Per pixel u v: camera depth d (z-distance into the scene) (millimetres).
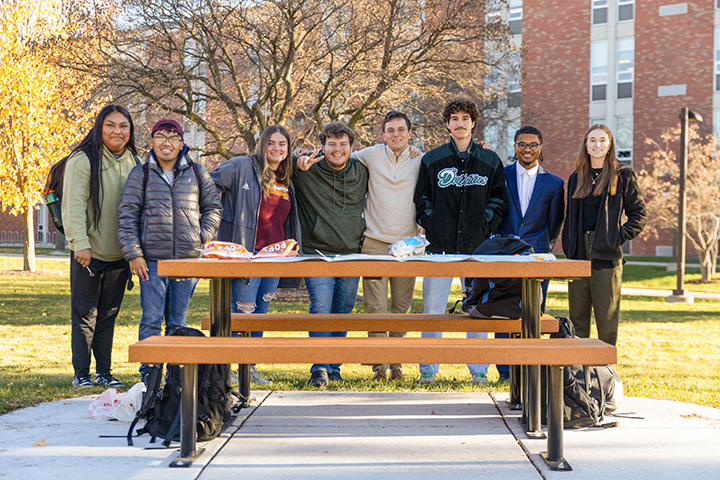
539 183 5316
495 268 3193
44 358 6898
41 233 44438
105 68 12898
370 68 13922
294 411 4141
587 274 3178
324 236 5176
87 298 4859
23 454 3158
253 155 4969
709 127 28469
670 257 28969
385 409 4207
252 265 3221
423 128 16172
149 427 3422
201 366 3389
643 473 2938
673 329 11055
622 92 29969
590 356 2918
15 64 17891
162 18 12734
